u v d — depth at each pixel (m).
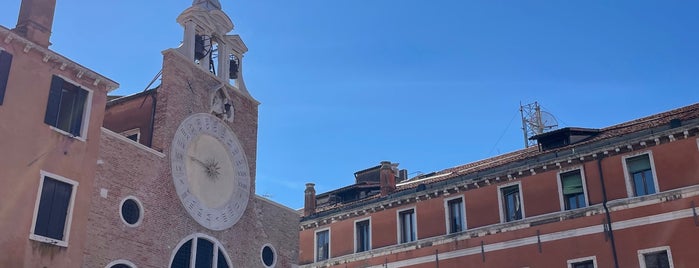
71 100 19.61
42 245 17.47
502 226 29.72
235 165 25.33
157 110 22.91
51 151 18.41
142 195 20.84
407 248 32.78
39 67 18.78
